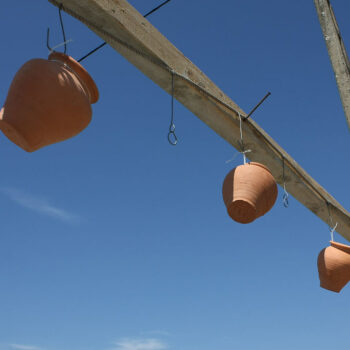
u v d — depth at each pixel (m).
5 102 1.75
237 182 2.21
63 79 1.73
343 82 2.45
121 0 2.04
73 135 1.83
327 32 2.50
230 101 2.58
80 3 1.91
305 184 3.07
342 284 2.82
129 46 2.08
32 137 1.73
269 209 2.28
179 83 2.32
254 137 2.69
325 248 2.86
